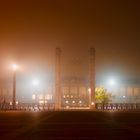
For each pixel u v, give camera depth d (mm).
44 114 32094
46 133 13836
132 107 61906
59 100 61062
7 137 12562
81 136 12688
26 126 17172
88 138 12031
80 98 97750
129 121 20859
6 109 51406
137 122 20047
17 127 16625
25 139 11945
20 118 24859
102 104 60281
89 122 19875
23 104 62406
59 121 21109
